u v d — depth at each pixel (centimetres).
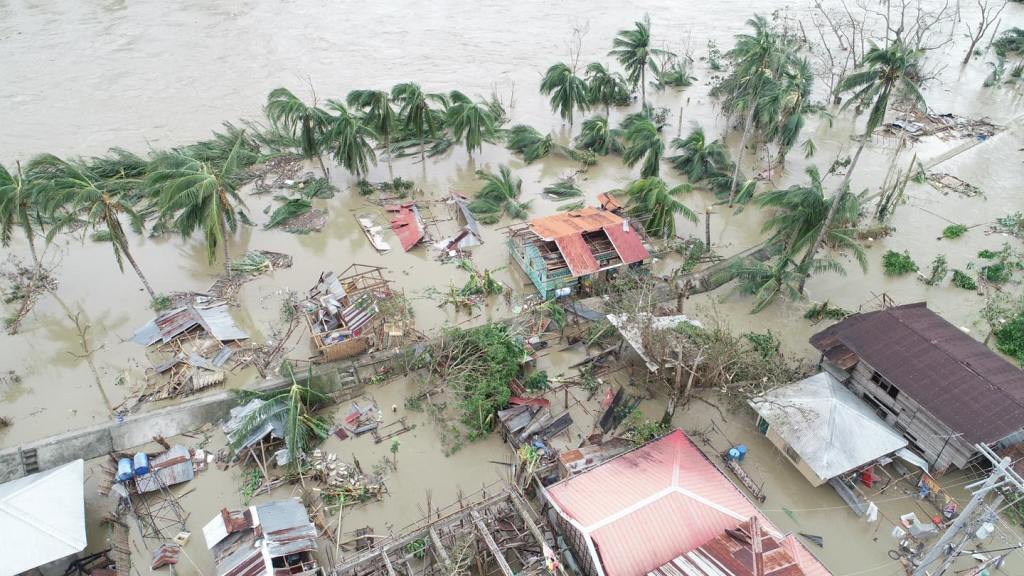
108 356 3475
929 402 2708
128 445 2948
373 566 2327
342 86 7075
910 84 3166
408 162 5712
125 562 2467
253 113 6378
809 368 3378
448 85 7200
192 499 2723
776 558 2127
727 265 4194
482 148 5997
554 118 6562
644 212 4475
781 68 5641
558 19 9575
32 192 3634
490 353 3123
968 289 4019
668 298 3912
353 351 3350
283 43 8319
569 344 3538
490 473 2861
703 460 2653
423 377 3303
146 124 6088
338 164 5428
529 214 4909
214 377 3253
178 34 8500
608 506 2372
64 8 9325
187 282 4116
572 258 3800
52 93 6681
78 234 4556
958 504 2692
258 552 2253
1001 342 3538
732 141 6106
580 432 3030
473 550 2366
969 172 5516
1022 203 5025
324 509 2670
